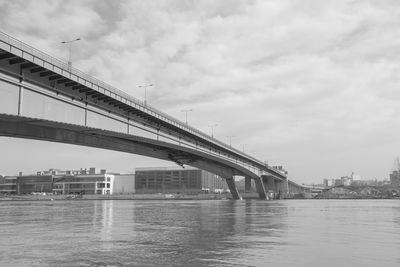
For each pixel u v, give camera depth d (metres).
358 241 27.64
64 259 20.47
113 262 19.62
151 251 23.06
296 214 62.09
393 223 43.88
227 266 18.73
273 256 21.33
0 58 44.28
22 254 22.06
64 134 66.62
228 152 131.75
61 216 57.31
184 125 93.31
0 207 95.56
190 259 20.44
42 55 47.47
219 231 34.75
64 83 53.47
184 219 50.06
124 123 71.75
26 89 48.12
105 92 60.12
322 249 23.89
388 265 19.05
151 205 107.50
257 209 80.81
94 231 34.66
